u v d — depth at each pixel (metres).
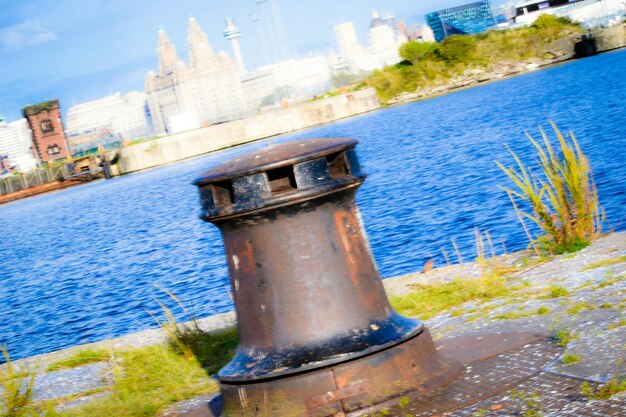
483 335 6.04
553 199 9.80
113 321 23.42
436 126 94.00
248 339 5.10
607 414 3.96
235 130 178.75
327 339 4.88
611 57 158.00
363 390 4.77
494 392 4.61
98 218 82.12
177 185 101.56
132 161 180.25
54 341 22.62
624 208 22.56
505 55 187.38
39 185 199.12
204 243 38.62
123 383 7.31
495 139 63.25
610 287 6.68
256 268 5.02
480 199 31.52
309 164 4.96
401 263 22.67
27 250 65.56
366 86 193.75
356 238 5.14
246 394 4.92
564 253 9.25
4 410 7.07
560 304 6.53
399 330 5.04
